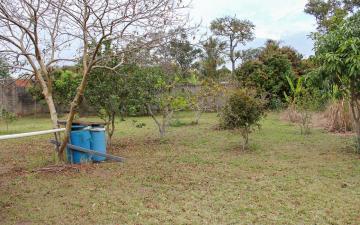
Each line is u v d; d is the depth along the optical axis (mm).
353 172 7289
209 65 23984
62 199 5902
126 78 10172
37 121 20156
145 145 11148
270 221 4879
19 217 5152
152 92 11469
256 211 5246
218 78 22062
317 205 5453
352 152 9219
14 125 17969
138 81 10430
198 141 11633
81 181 6926
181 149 10281
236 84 17938
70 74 10312
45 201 5824
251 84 20750
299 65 24578
